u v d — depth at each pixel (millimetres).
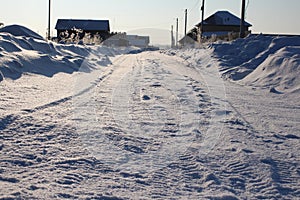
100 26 69125
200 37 38250
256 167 4609
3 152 4539
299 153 5344
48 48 16453
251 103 9625
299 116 8188
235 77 16594
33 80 10312
